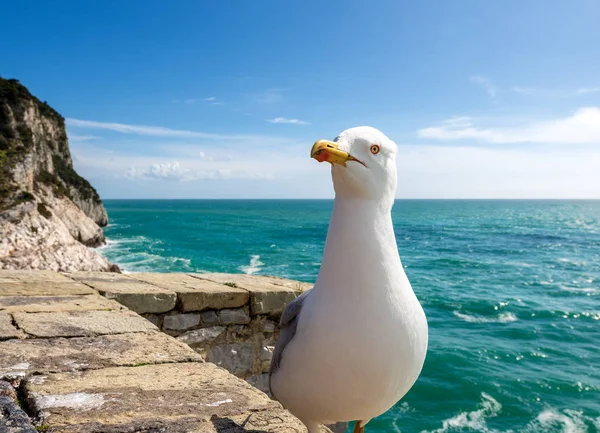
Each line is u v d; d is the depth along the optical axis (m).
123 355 0.74
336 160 0.53
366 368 0.52
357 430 0.63
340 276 0.53
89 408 0.55
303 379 0.55
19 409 0.52
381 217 0.55
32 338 0.82
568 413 2.98
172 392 0.61
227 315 1.37
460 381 3.44
